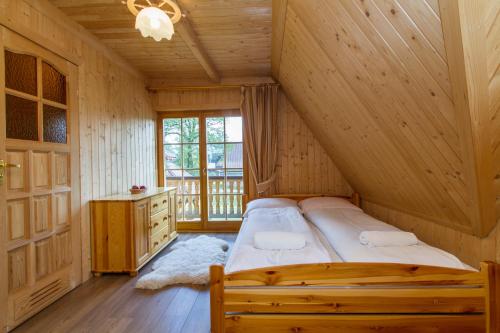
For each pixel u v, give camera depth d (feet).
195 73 12.21
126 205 8.38
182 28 7.59
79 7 7.13
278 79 11.46
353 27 4.49
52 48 6.84
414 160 5.59
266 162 11.82
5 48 5.66
